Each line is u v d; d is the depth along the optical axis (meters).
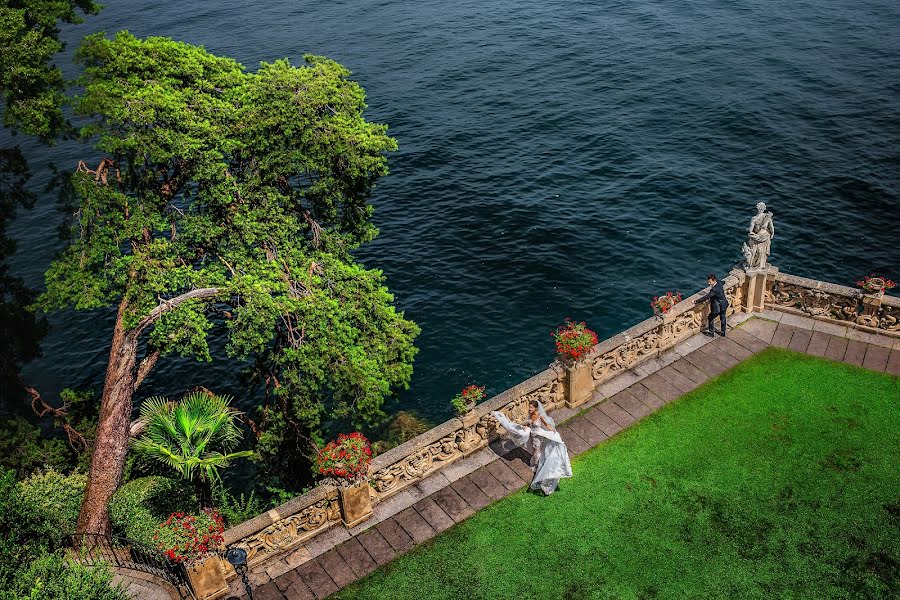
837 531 12.86
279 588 12.80
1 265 25.11
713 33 57.59
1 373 25.72
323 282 18.72
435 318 28.86
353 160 18.38
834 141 39.47
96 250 17.45
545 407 16.16
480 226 34.25
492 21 65.44
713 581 12.19
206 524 12.57
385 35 63.84
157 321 17.34
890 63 49.16
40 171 41.69
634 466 14.64
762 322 18.53
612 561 12.72
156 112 17.09
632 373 17.16
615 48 55.94
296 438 22.42
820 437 14.92
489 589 12.44
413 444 14.45
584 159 39.53
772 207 34.00
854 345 17.39
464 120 45.12
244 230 18.17
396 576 12.84
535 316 28.64
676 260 31.11
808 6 62.81
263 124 17.86
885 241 31.23
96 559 14.15
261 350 18.84
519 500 14.14
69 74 58.69
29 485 18.98
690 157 38.94
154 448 17.34
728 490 13.91
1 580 12.70
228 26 71.00
